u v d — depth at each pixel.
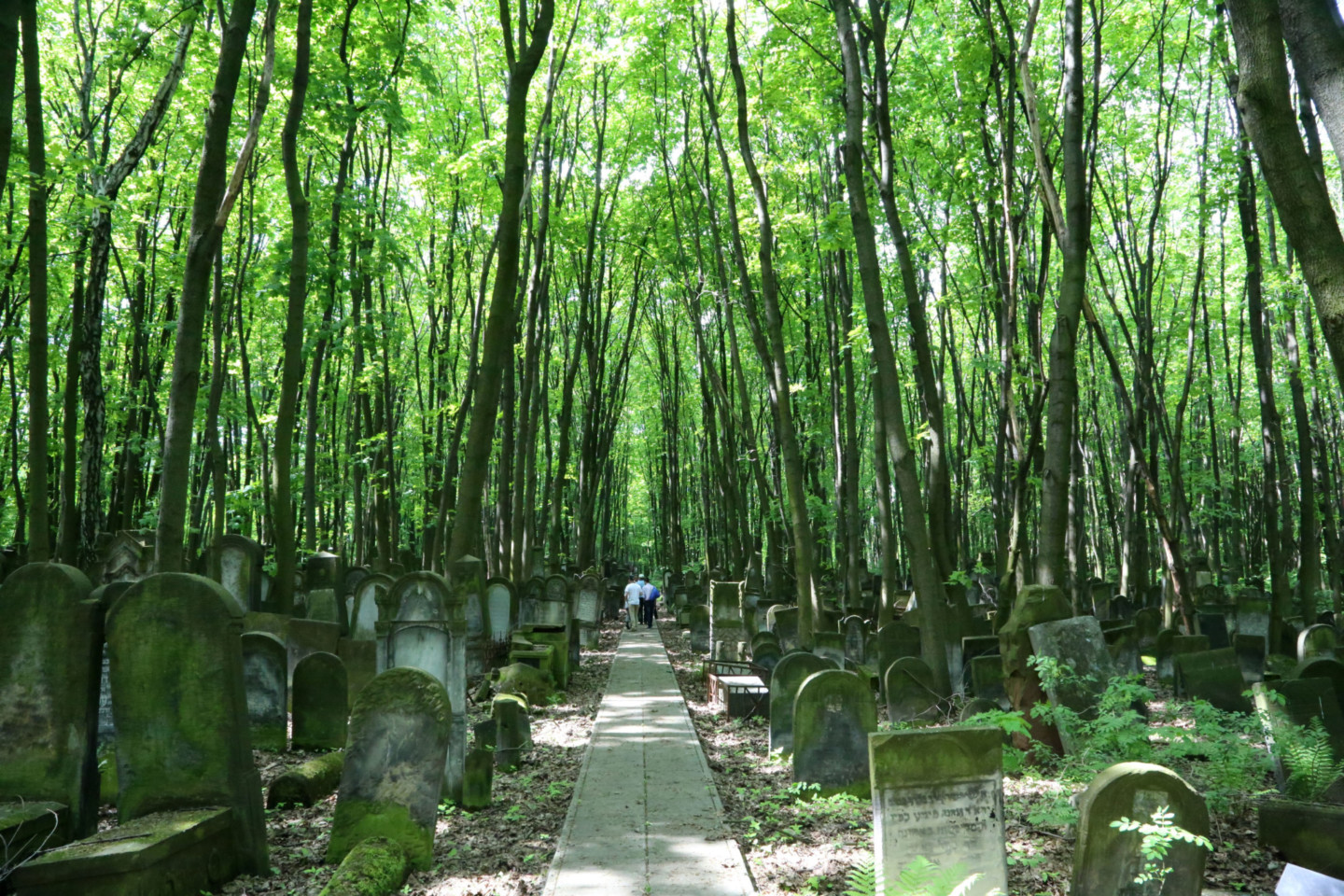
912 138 17.66
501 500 23.06
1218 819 7.35
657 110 21.61
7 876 5.25
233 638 6.43
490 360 11.64
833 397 22.12
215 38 14.67
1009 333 14.26
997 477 18.97
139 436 19.25
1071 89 10.80
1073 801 6.65
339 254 15.45
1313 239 4.72
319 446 29.89
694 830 7.14
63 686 6.48
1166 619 18.42
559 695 14.16
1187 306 26.55
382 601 8.73
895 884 4.88
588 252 25.91
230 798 6.32
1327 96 4.63
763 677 14.22
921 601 11.80
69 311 20.36
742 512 27.70
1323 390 17.19
